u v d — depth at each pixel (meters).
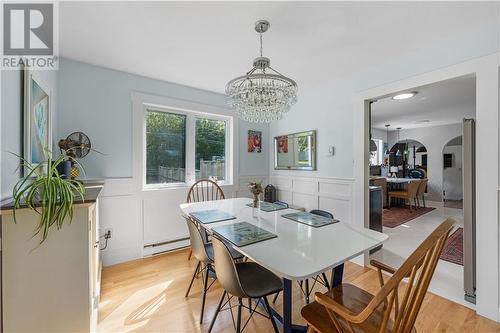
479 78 1.78
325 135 3.16
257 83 1.85
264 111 2.04
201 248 1.67
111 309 1.85
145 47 2.14
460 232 3.80
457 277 2.34
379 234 1.54
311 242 1.40
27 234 1.14
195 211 2.19
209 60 2.41
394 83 2.35
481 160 1.77
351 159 2.83
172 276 2.39
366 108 2.68
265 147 4.17
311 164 3.35
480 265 1.77
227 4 1.55
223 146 3.76
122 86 2.72
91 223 1.35
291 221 1.85
